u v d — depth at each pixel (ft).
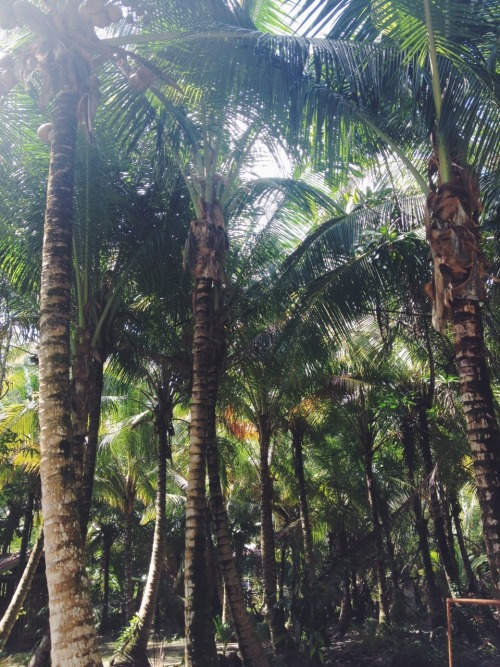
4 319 38.42
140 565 95.45
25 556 69.00
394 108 25.41
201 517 27.81
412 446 52.31
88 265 31.99
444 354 38.99
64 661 13.38
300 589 43.96
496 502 19.67
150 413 53.47
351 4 21.66
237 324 37.70
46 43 19.53
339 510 70.49
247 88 23.61
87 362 30.94
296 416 55.26
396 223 33.65
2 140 29.09
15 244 33.22
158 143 28.22
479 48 22.88
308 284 31.91
